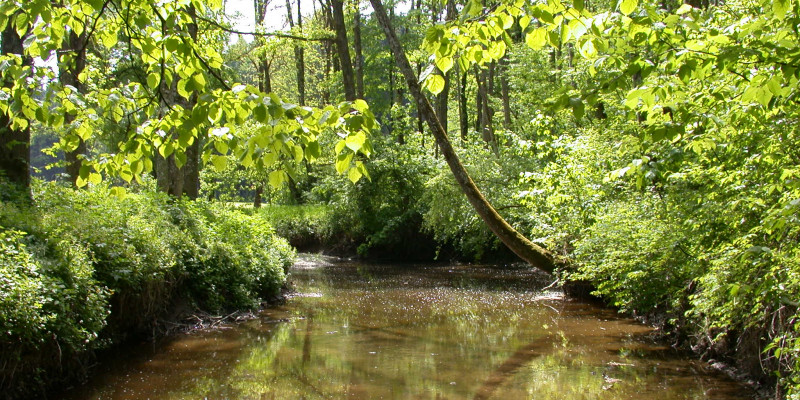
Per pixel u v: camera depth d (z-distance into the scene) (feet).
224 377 21.08
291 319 32.65
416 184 69.97
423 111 28.25
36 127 23.43
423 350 25.20
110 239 24.79
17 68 8.58
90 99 9.84
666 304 28.09
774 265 13.30
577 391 19.29
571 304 37.42
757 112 12.50
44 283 18.31
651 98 9.44
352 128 8.17
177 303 30.37
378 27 91.86
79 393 19.02
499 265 63.05
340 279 51.78
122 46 36.14
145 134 9.44
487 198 53.47
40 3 8.27
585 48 9.86
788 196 11.91
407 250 70.44
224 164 8.91
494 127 91.76
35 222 22.40
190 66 9.32
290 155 8.28
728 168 17.94
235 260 35.17
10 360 16.74
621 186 30.81
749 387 19.06
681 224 21.65
